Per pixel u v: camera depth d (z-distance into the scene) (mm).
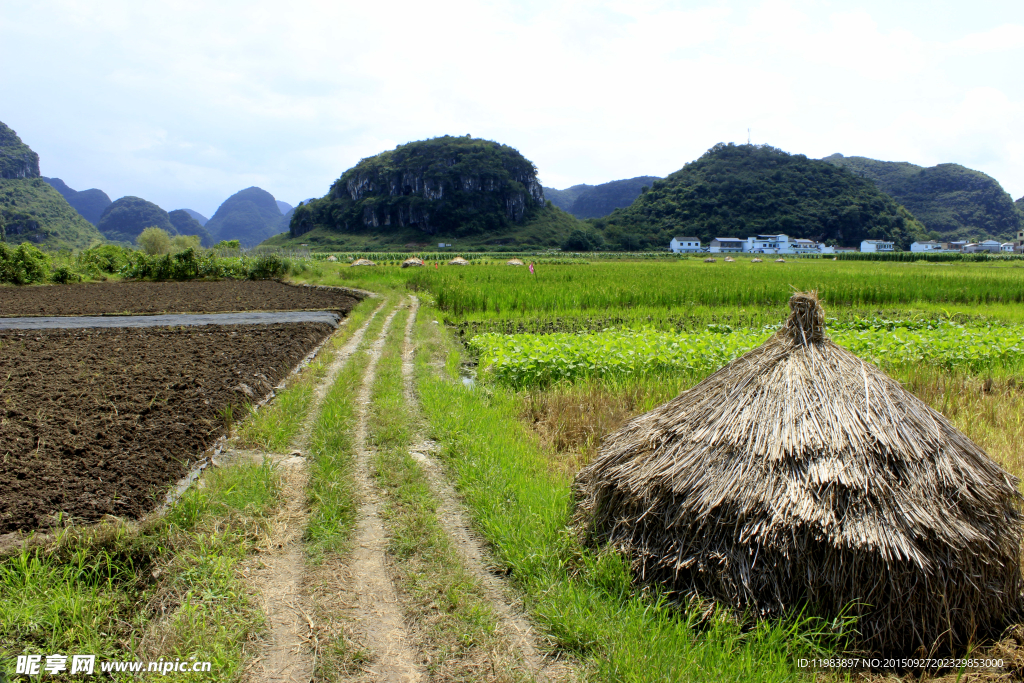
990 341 10227
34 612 3102
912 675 2818
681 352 9148
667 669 2764
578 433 6254
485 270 28531
